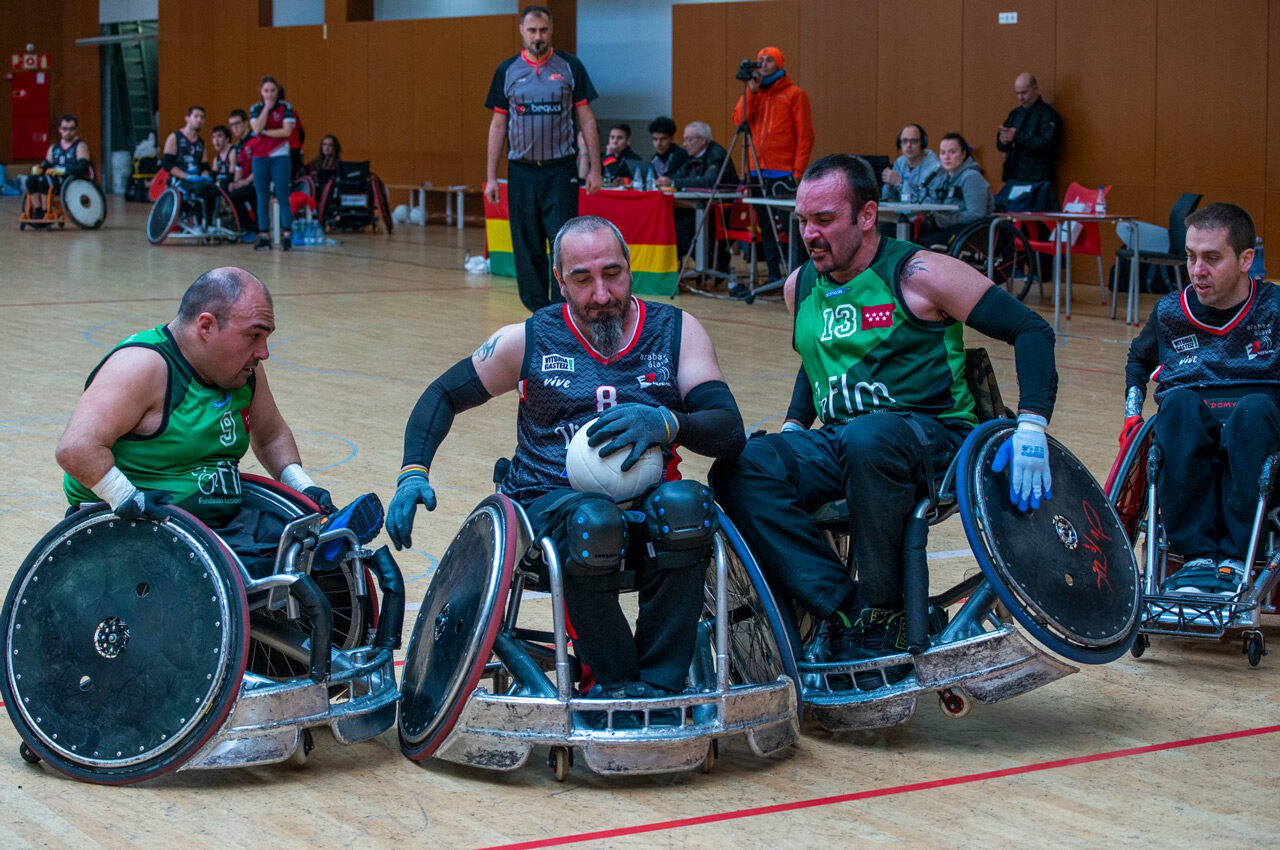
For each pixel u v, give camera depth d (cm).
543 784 287
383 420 677
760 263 1515
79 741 285
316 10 2427
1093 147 1427
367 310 1119
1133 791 284
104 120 2881
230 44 2511
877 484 302
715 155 1298
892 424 305
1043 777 291
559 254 315
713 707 286
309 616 290
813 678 315
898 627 317
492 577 282
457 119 2172
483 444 625
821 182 333
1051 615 297
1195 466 380
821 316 346
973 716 331
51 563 292
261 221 1688
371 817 269
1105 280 1391
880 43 1598
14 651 292
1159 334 409
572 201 1034
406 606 405
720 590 286
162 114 2673
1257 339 392
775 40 1705
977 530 299
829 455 327
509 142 1026
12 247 1652
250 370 317
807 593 315
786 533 318
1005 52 1488
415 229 2091
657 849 254
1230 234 386
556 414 318
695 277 1346
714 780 290
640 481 294
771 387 766
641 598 302
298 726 283
